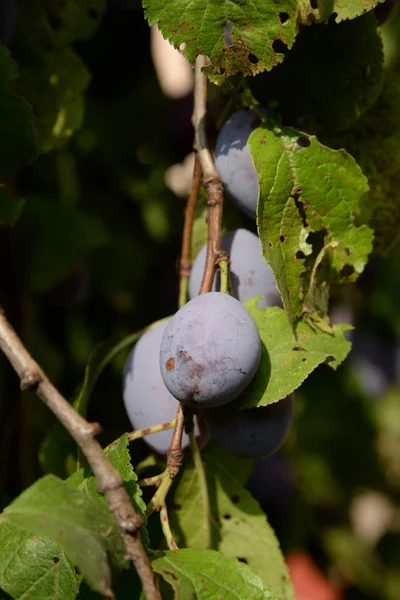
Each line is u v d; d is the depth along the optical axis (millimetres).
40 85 671
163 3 535
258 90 583
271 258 547
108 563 487
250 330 522
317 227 563
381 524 1265
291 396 569
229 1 536
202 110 587
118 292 895
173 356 520
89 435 496
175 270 863
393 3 591
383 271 1003
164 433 567
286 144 561
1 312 517
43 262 796
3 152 610
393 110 608
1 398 698
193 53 537
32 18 674
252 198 571
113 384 721
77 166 880
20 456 697
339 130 593
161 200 894
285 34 540
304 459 1035
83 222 813
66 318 850
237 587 511
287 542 811
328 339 556
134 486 523
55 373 823
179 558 517
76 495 493
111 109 851
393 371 1042
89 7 682
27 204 808
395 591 1157
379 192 614
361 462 1059
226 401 522
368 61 583
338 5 546
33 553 533
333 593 1063
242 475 625
